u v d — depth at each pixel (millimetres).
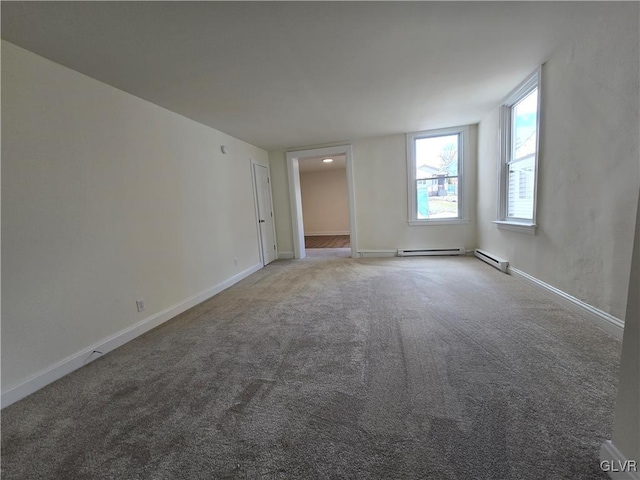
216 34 1821
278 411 1448
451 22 1852
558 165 2451
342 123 4016
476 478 1037
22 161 1758
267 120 3619
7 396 1637
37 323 1812
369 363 1814
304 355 1967
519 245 3285
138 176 2609
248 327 2502
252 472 1125
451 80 2756
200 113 3180
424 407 1404
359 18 1754
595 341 1885
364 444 1218
